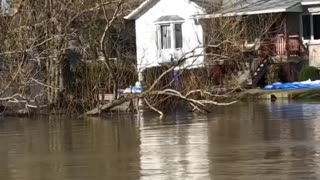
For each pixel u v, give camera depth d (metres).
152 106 29.06
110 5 32.59
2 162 17.20
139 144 19.48
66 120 28.14
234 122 24.61
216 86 32.44
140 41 48.81
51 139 21.66
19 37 29.81
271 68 42.56
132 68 31.75
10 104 31.19
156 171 15.09
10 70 29.98
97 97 30.78
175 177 14.36
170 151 17.86
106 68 31.09
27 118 29.73
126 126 24.66
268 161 15.76
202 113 28.72
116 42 34.12
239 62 37.66
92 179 14.59
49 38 29.31
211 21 36.34
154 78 30.30
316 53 45.66
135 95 29.03
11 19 30.44
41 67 31.52
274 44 42.28
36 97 30.62
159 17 48.34
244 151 17.34
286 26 46.12
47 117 29.95
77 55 32.81
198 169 15.12
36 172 15.66
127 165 15.98
